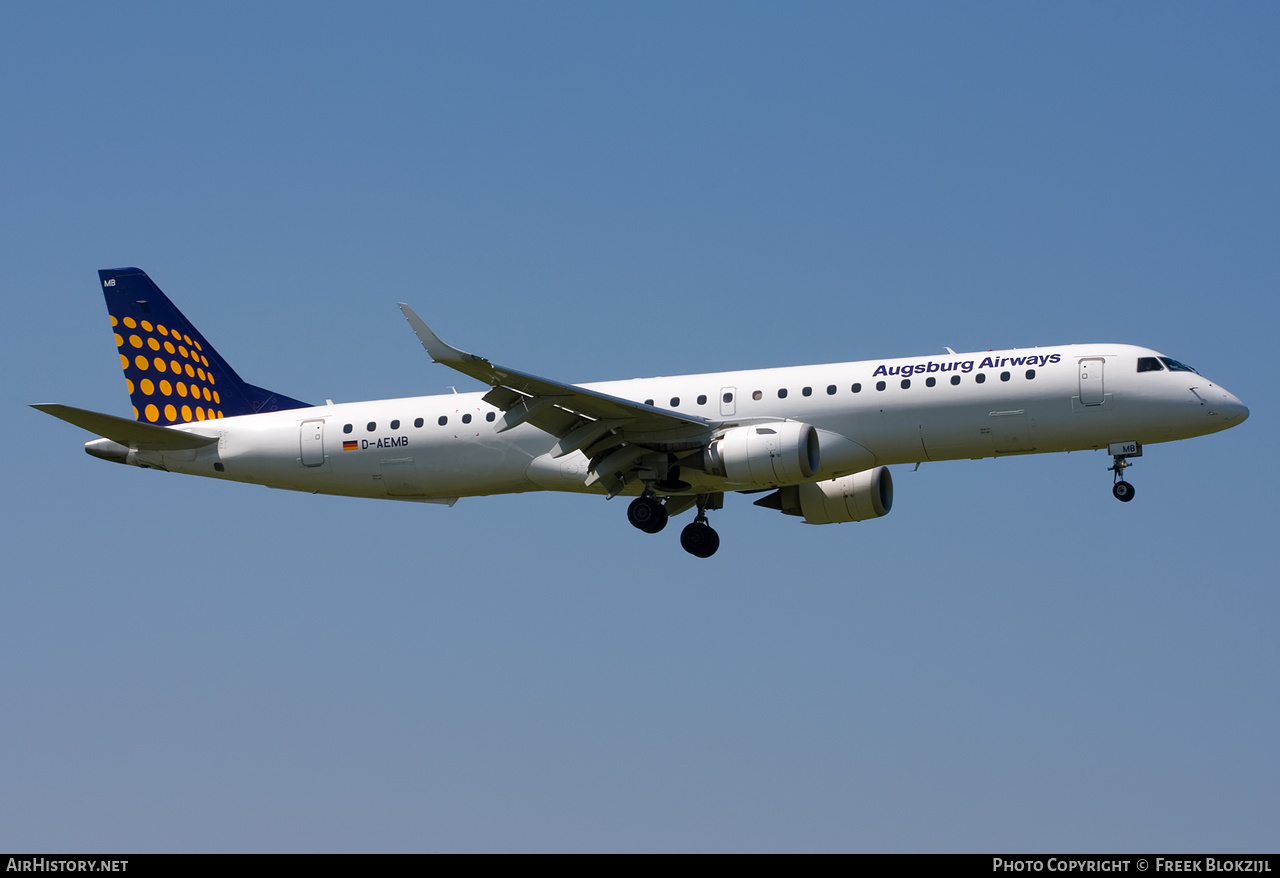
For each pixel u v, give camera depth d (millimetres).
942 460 113250
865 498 121188
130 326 132625
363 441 122125
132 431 122750
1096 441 109562
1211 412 107375
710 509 125125
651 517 116250
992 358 111250
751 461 109562
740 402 114375
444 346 101375
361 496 124688
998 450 111438
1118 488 111062
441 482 121312
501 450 119312
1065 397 108750
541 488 120312
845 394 112250
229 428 126062
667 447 113438
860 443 111750
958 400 110188
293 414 126188
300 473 123812
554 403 108500
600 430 111938
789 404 113250
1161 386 107875
